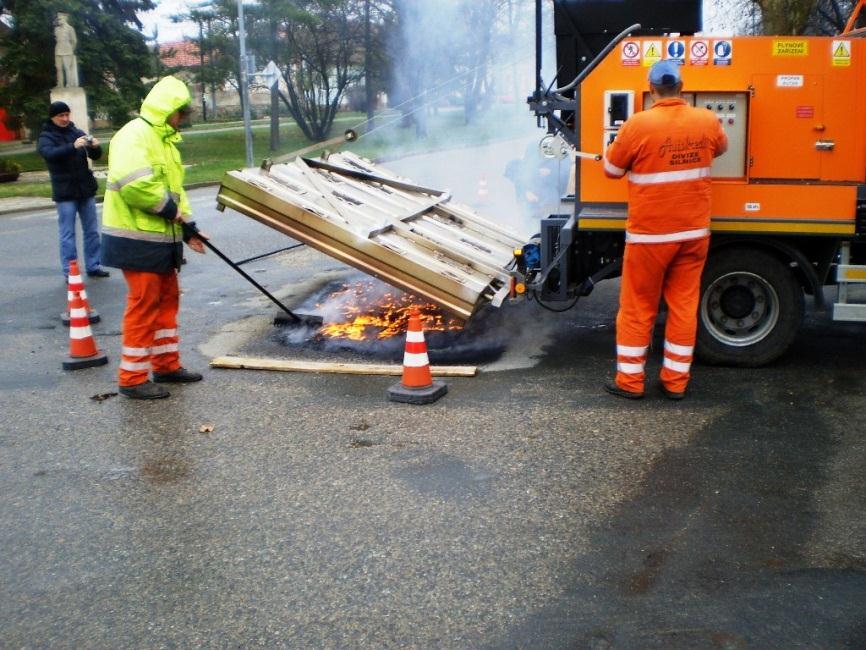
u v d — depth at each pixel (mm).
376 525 4148
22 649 3303
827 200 5992
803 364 6402
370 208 7473
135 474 4828
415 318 5836
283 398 5984
